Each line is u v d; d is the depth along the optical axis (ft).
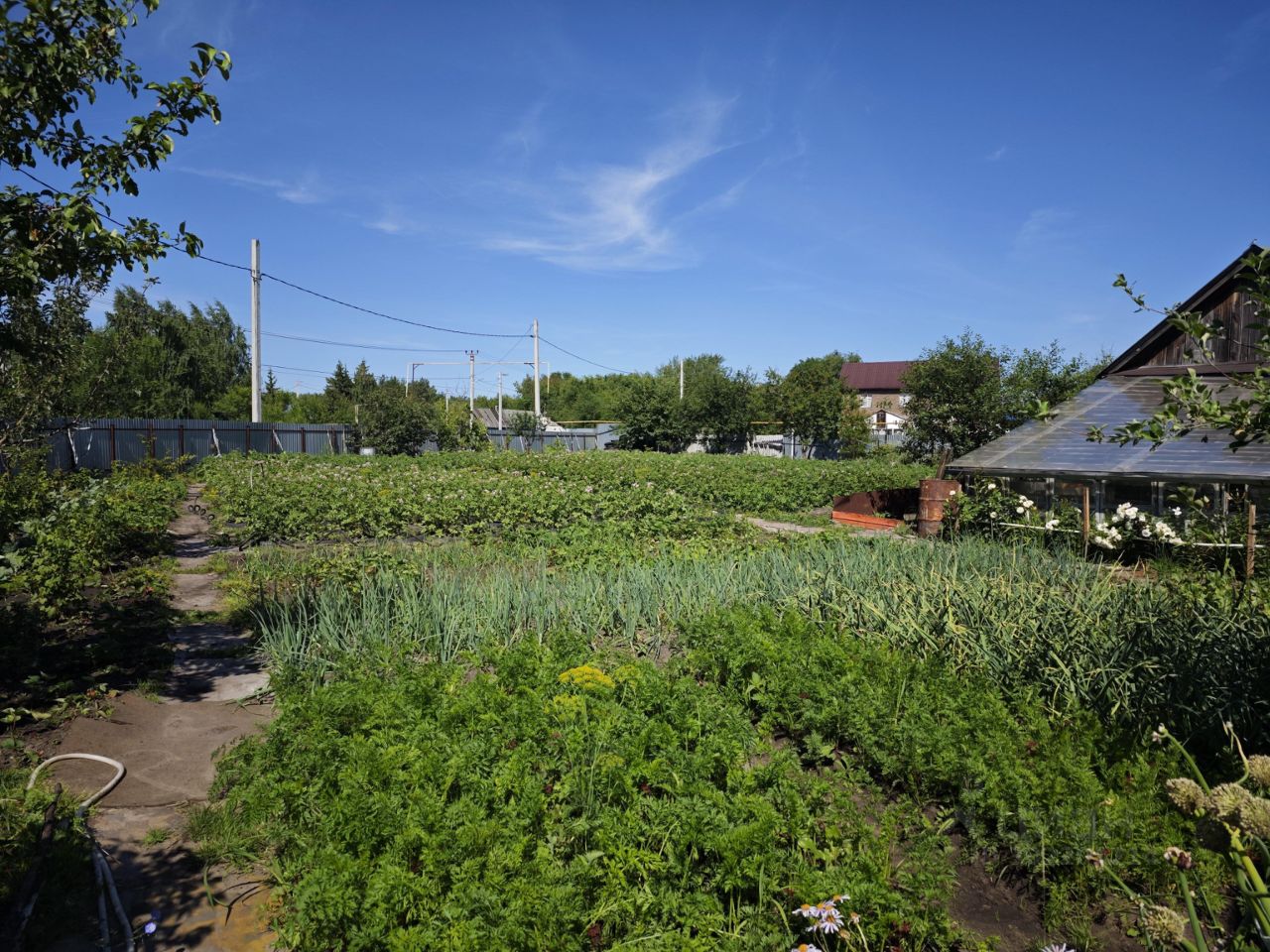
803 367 169.78
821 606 27.73
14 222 18.83
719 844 12.14
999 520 49.75
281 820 14.98
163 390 160.15
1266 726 17.16
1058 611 23.24
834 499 69.62
